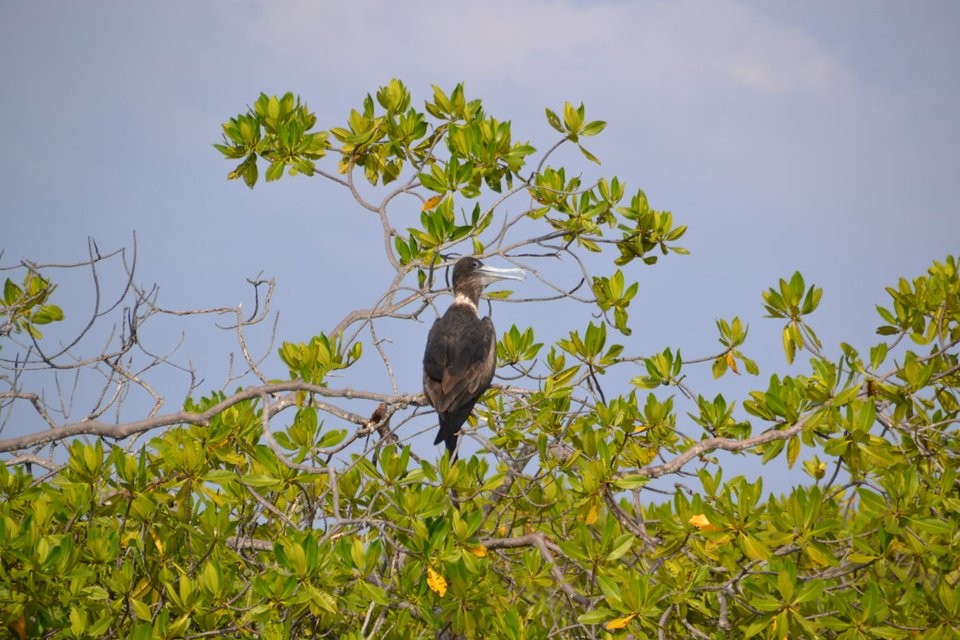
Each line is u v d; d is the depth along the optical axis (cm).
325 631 1269
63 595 1129
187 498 1245
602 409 1384
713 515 1190
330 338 1538
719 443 1279
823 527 1171
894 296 1485
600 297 1619
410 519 1166
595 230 1662
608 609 1147
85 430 1255
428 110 1748
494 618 1216
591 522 1238
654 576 1238
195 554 1268
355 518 1216
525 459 1450
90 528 1215
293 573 1094
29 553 1110
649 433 1400
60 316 1625
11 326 1572
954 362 1464
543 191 1684
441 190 1656
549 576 1365
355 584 1118
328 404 1390
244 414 1338
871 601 1132
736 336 1472
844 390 1229
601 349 1460
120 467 1197
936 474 1366
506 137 1694
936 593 1208
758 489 1221
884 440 1240
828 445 1235
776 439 1261
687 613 1261
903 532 1241
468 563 1171
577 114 1684
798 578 1216
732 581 1168
